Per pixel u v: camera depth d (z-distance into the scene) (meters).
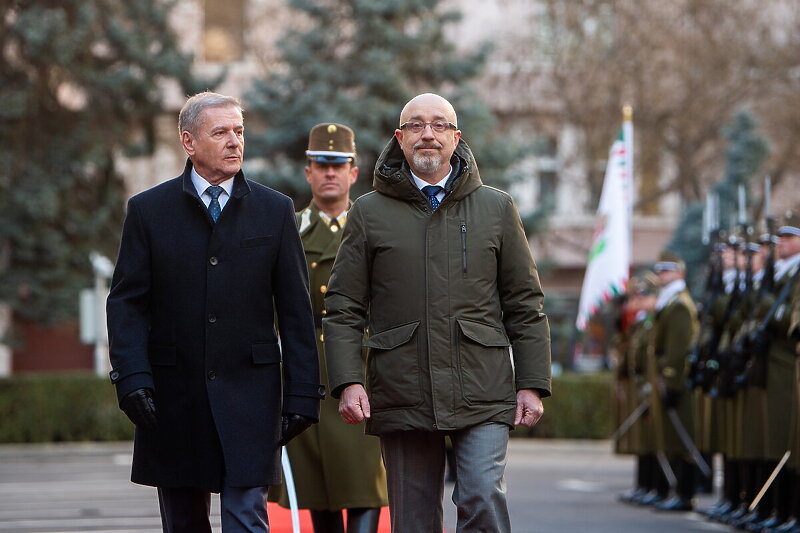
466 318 9.98
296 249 9.70
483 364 9.94
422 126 10.12
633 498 21.50
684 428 20.53
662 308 21.11
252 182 9.77
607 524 18.44
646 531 17.62
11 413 34.47
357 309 10.20
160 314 9.48
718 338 19.22
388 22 36.66
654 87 43.50
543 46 44.31
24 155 37.53
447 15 37.56
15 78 37.28
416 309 9.98
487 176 36.59
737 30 43.59
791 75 44.44
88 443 34.91
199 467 9.36
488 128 36.97
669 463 20.72
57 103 37.81
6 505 21.58
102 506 21.41
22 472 27.92
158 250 9.48
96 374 36.06
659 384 20.86
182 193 9.58
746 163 38.72
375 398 10.04
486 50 37.25
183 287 9.45
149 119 39.00
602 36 43.88
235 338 9.46
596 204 47.09
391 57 35.84
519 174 37.25
